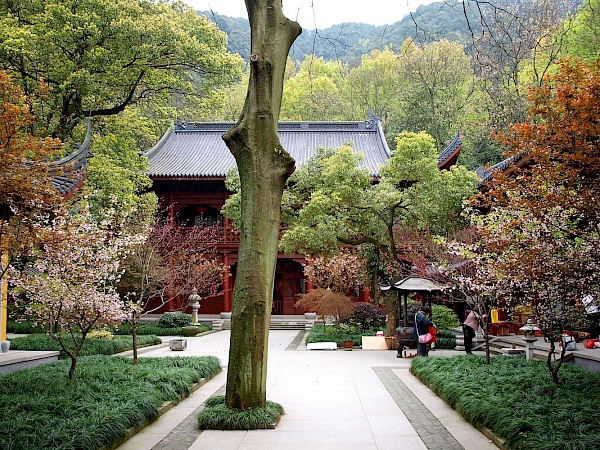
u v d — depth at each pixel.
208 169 36.84
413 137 19.55
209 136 43.31
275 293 37.66
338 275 25.69
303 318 34.88
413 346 17.67
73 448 5.93
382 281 26.14
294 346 22.14
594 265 8.13
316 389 11.09
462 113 42.28
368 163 38.84
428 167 19.06
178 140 42.47
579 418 6.79
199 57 25.28
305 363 15.77
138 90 28.39
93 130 27.17
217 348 20.77
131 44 23.80
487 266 11.02
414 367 12.95
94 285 10.41
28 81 22.81
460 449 6.78
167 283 27.45
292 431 7.63
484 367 11.37
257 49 8.52
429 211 19.81
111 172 24.12
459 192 19.41
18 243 8.86
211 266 31.36
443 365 12.08
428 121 42.81
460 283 12.87
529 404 7.71
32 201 8.84
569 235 8.83
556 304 9.05
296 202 22.75
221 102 27.83
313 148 41.75
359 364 15.52
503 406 7.70
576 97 7.82
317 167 22.36
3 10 23.02
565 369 10.84
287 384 11.75
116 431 6.91
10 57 22.27
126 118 27.28
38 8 23.11
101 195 23.47
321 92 48.31
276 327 32.69
